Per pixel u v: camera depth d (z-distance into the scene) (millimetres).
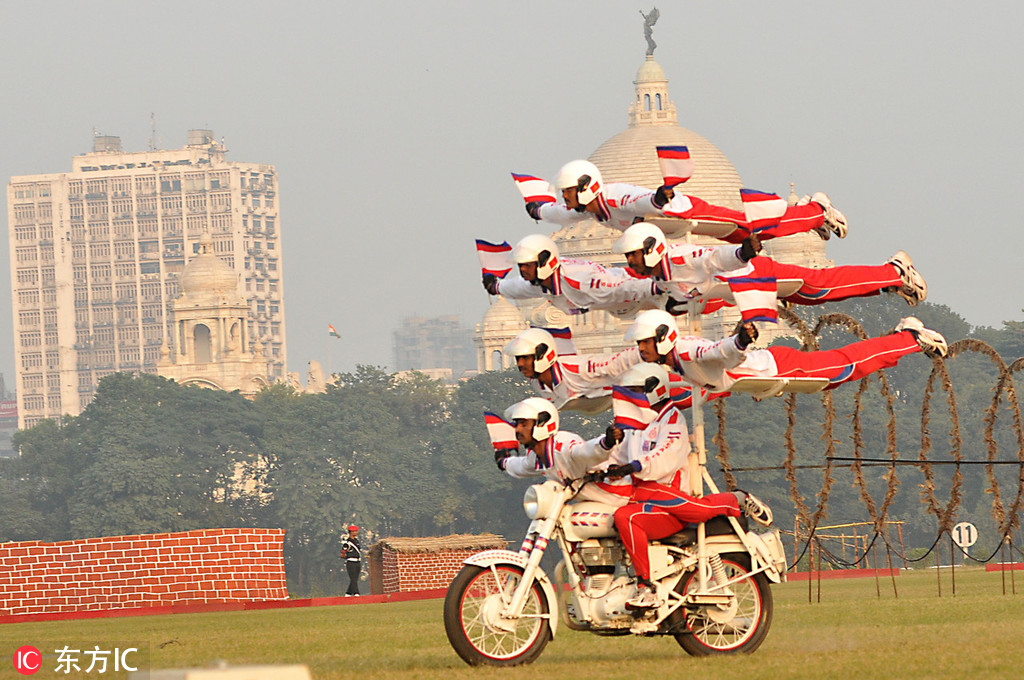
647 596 35750
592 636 41406
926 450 65625
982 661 31641
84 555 95250
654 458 36062
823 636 39344
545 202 43812
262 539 97562
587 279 41094
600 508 36156
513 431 37469
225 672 20172
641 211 40688
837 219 47844
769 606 36812
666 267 38906
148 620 73312
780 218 37312
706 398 37844
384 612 69688
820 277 44406
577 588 36031
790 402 63188
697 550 36438
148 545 95688
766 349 39000
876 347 41125
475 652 34562
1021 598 55562
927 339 41406
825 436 63500
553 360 39750
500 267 43531
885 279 45062
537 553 35188
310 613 73125
